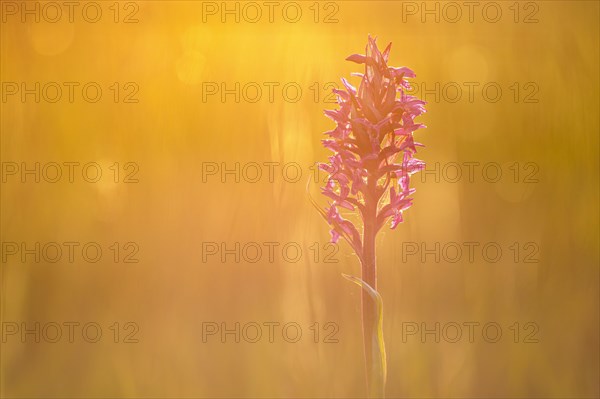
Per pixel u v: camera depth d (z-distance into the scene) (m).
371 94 0.77
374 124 0.77
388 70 0.77
